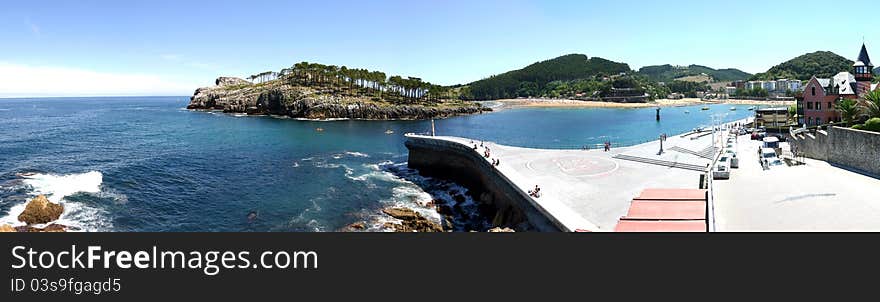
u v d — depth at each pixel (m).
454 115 194.88
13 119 162.12
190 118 163.75
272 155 75.69
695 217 27.86
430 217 42.69
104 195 46.66
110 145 86.12
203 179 56.41
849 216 26.48
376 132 116.12
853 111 57.94
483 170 50.06
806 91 71.88
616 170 46.97
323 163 68.44
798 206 29.27
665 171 46.06
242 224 39.94
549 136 118.31
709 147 59.06
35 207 37.59
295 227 39.09
